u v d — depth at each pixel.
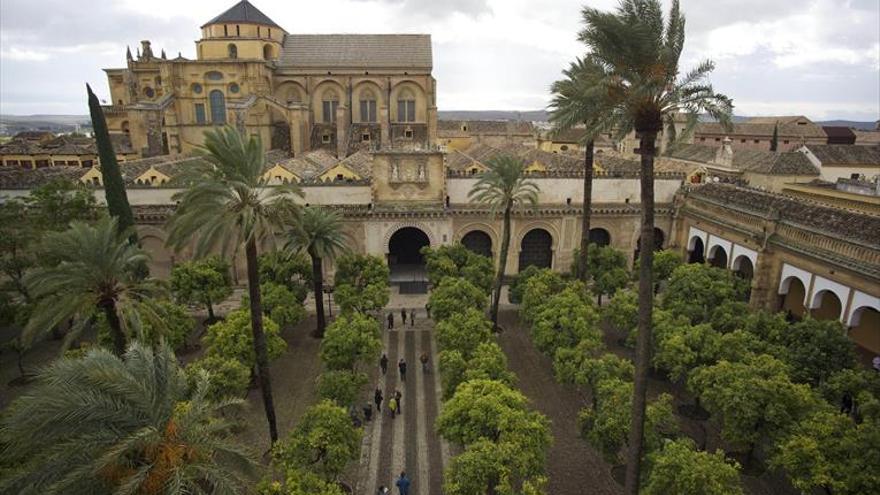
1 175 54.34
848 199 49.22
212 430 17.59
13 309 35.06
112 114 85.88
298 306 38.56
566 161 61.06
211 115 76.62
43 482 14.84
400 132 84.25
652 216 20.12
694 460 19.67
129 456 15.95
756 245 43.75
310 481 19.73
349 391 27.33
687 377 29.95
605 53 19.55
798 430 22.11
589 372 27.55
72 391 15.57
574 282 39.91
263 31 81.81
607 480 26.05
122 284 26.52
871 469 19.39
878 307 33.19
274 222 25.55
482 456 20.08
